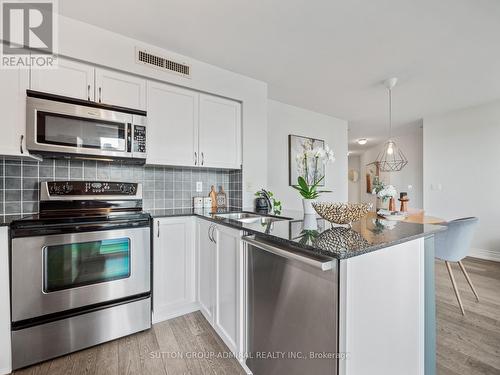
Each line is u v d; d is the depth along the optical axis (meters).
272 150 3.46
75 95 1.77
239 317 1.45
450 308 2.20
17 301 1.44
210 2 1.59
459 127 3.89
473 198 3.76
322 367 0.94
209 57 2.27
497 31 1.88
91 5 1.61
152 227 1.96
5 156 1.62
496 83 2.87
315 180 1.67
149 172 2.36
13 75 1.57
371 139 6.03
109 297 1.72
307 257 0.97
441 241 2.24
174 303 2.05
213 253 1.82
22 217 1.71
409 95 3.26
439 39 2.00
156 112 2.12
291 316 1.10
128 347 1.68
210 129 2.43
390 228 1.34
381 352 1.03
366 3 1.60
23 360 1.46
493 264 3.45
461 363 1.51
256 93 2.73
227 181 2.83
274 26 1.83
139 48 2.00
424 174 4.28
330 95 3.25
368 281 0.97
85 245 1.63
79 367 1.48
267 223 1.56
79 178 2.03
